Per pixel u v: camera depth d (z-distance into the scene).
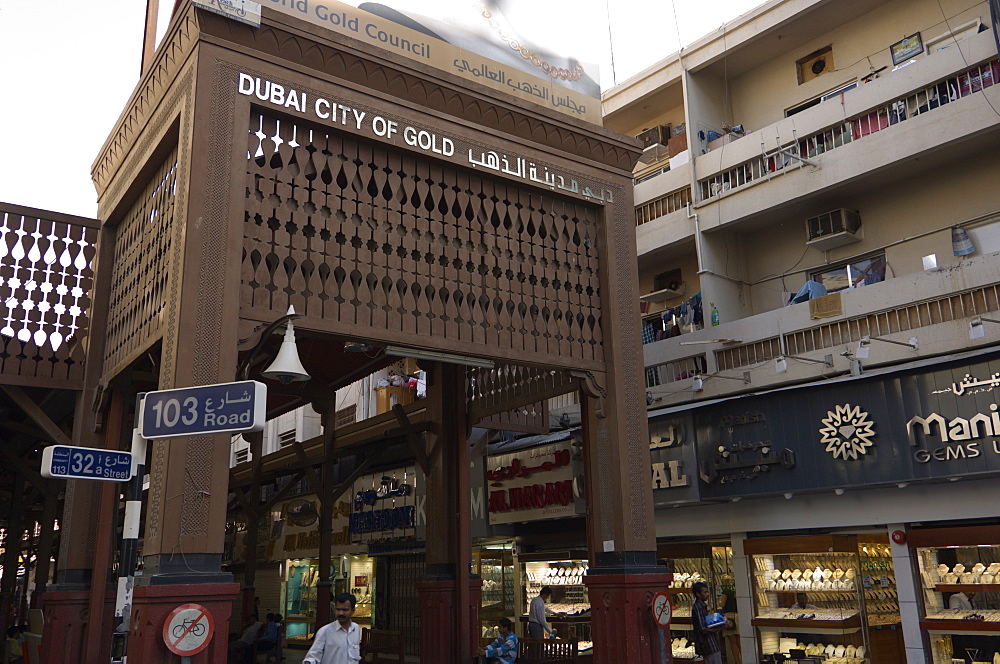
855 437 10.89
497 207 9.41
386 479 17.88
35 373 9.66
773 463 11.70
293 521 21.72
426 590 11.62
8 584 14.34
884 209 14.12
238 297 7.18
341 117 8.19
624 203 10.50
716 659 10.02
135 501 5.53
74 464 5.54
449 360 8.70
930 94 12.88
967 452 9.82
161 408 4.82
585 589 14.55
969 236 12.88
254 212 7.56
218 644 6.42
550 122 9.80
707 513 13.16
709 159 16.03
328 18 8.61
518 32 10.36
